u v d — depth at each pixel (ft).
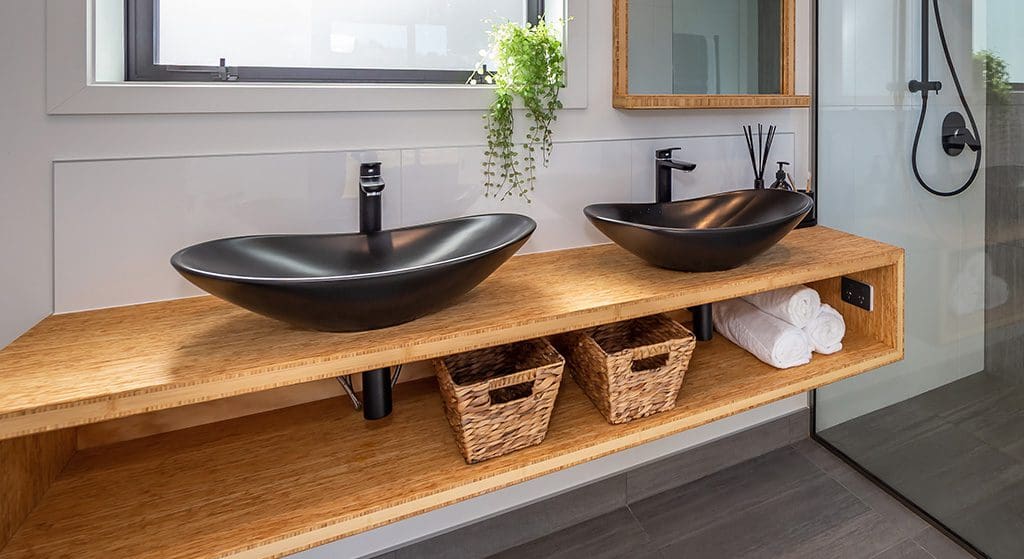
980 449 4.80
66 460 3.43
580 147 4.95
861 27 5.58
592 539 5.08
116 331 3.21
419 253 3.86
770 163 6.02
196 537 2.79
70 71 3.34
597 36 4.91
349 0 4.37
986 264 4.73
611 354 3.71
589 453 3.62
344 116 4.08
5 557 2.64
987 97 4.64
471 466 3.38
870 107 5.59
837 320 4.78
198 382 2.61
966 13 4.74
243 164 3.84
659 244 3.68
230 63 4.13
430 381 4.55
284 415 4.03
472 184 4.55
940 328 5.16
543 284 3.98
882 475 5.67
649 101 4.89
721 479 5.90
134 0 3.86
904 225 5.40
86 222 3.51
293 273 3.46
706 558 4.78
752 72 5.61
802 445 6.48
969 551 4.75
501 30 4.63
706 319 4.95
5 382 2.55
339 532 2.96
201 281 2.64
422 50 4.66
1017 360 4.48
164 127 3.62
